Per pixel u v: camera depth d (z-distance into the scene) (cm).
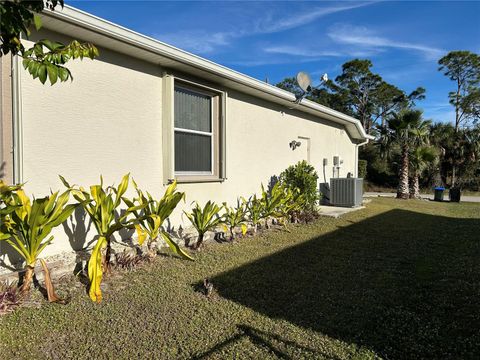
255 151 850
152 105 578
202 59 600
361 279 449
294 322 325
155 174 586
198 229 545
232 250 568
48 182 439
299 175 874
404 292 405
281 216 744
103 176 504
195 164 680
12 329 292
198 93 682
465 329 314
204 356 267
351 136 1497
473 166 2444
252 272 463
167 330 303
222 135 720
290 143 1000
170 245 423
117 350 271
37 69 195
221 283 418
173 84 599
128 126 539
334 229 778
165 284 404
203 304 357
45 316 314
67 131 458
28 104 418
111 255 441
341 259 543
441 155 2377
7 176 399
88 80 482
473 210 1307
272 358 267
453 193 1716
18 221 336
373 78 3553
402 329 314
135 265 447
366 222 887
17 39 199
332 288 415
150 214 429
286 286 418
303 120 1071
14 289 331
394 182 2673
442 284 434
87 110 481
